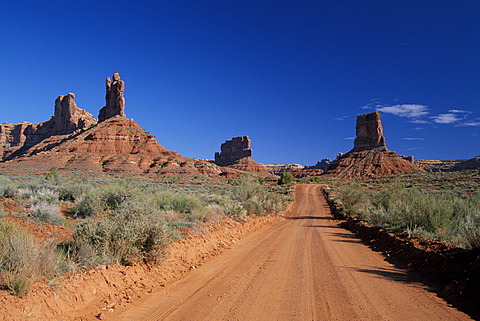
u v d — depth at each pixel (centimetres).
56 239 811
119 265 725
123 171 10369
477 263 729
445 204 1381
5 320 432
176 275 825
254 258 1050
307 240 1455
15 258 552
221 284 752
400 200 1855
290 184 8288
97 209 1288
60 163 10400
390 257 1083
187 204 1755
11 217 1028
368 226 1752
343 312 571
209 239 1239
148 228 821
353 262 998
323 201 4944
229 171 13525
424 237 1176
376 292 689
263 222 2239
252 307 598
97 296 593
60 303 517
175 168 11525
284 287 727
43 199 1437
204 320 535
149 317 547
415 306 601
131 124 14150
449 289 687
